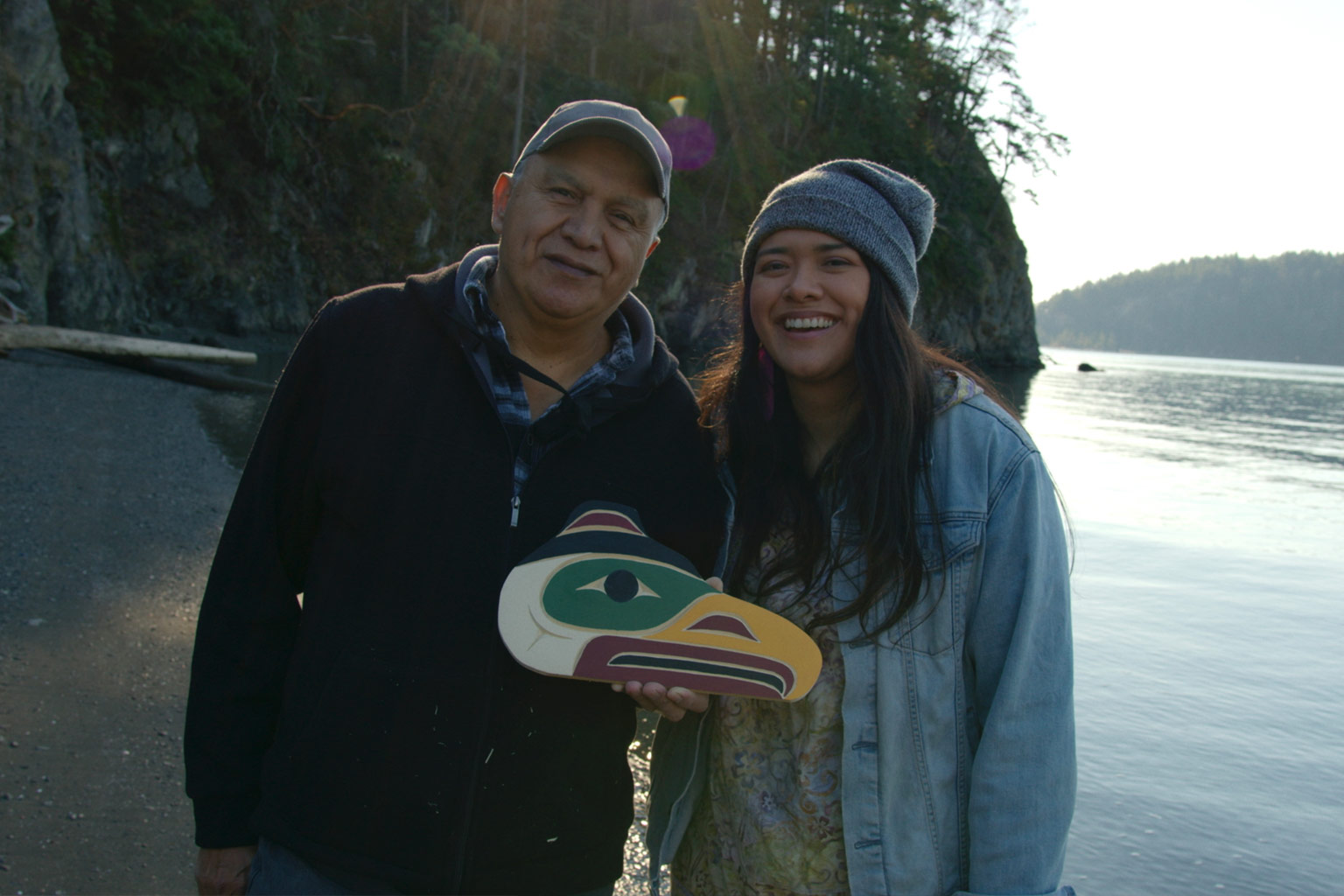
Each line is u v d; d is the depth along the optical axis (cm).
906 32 5209
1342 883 268
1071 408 2812
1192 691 421
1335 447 1961
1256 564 713
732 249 3897
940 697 141
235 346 2502
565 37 3906
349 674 135
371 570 138
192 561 536
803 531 149
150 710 338
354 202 3077
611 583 137
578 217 142
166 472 788
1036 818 133
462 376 144
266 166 2778
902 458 139
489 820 135
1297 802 316
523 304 148
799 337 146
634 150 143
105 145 2302
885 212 143
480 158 3434
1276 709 401
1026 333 6056
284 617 148
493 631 137
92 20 2306
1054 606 138
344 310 148
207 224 2598
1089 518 914
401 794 132
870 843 141
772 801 149
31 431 874
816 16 4766
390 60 3412
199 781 141
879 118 4906
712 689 134
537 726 138
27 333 1423
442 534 138
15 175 1859
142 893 233
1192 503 1047
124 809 270
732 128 4106
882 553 138
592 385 148
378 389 142
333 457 140
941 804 142
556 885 140
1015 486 138
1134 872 273
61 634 401
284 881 135
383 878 131
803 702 148
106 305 2173
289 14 2875
